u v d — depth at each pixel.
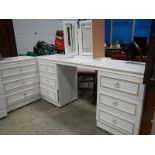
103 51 2.03
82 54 2.04
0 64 1.91
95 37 1.82
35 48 2.56
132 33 4.64
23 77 2.23
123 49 2.00
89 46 1.94
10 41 2.61
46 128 1.78
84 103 2.41
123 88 1.39
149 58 1.11
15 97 2.18
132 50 1.76
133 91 1.33
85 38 1.95
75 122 1.90
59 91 2.19
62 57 2.20
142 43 2.01
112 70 1.43
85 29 1.91
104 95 1.58
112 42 4.54
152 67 1.12
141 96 1.29
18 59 2.14
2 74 1.96
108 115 1.61
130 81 1.33
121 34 4.84
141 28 4.44
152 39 1.07
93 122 1.90
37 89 2.48
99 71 1.55
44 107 2.29
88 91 2.87
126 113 1.44
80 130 1.74
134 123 1.40
